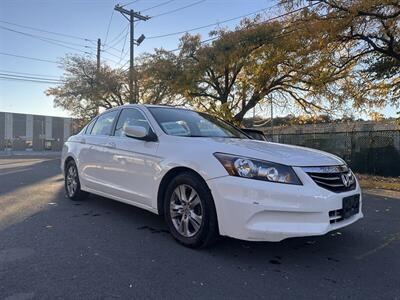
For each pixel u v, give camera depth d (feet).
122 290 11.00
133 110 19.20
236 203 12.87
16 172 43.34
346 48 48.98
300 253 14.51
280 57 61.93
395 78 55.47
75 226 17.66
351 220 14.02
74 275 11.95
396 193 32.83
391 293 11.20
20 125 176.96
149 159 16.38
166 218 15.51
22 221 18.40
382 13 41.63
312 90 69.82
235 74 73.46
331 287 11.55
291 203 12.46
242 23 67.82
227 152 13.75
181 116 18.56
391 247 15.55
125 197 17.97
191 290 11.10
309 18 45.21
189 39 74.38
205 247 14.39
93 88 110.83
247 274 12.36
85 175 21.67
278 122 134.21
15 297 10.41
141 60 95.76
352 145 57.41
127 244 15.11
